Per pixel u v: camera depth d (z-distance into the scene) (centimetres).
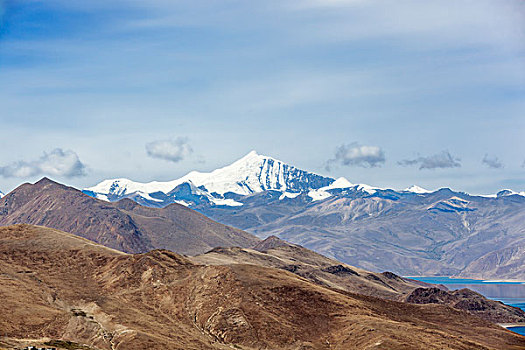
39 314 18100
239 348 18125
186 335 18475
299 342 18362
